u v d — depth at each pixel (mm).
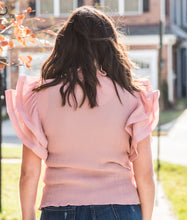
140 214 2031
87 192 1977
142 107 2074
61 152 2023
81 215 1949
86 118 2018
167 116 20047
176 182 8141
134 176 2119
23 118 2029
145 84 2225
